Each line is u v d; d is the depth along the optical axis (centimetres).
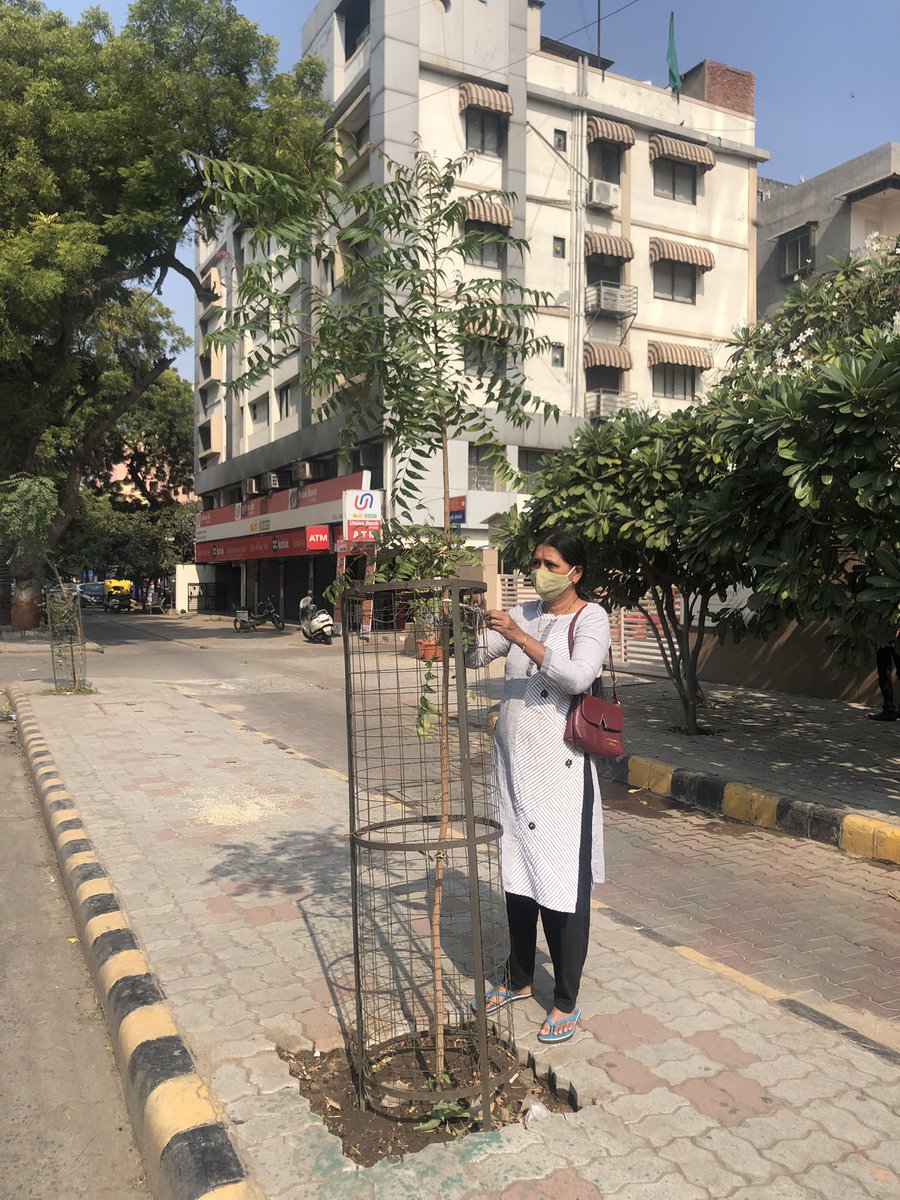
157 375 2212
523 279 2428
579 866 282
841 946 402
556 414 308
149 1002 309
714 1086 256
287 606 3478
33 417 1966
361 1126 242
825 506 561
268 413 3234
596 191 2539
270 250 277
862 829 537
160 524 4434
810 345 861
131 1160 254
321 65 2080
